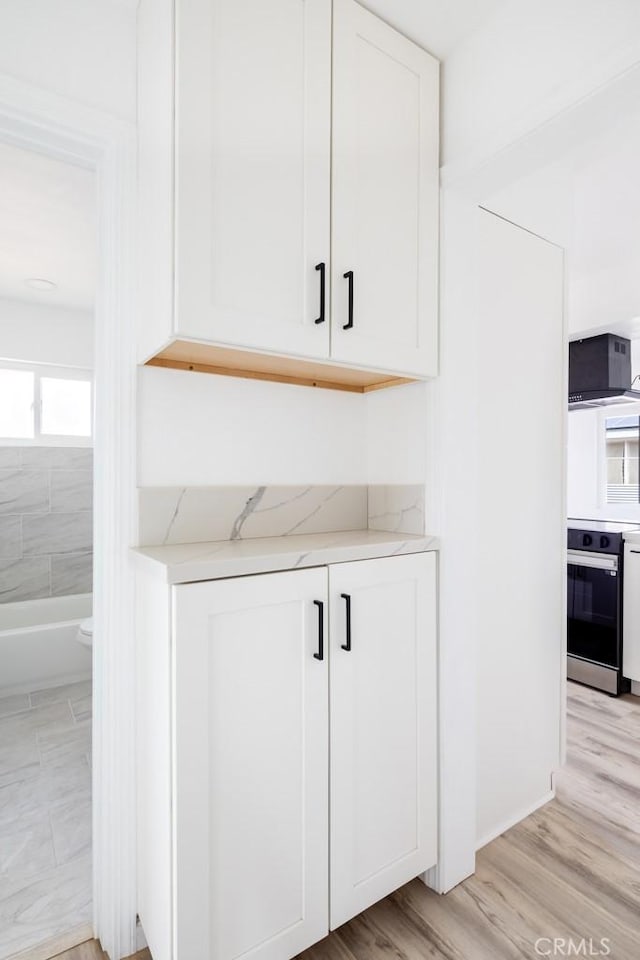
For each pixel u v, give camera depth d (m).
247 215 1.05
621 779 2.05
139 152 1.23
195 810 0.99
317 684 1.17
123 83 1.22
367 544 1.28
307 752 1.15
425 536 1.48
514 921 1.35
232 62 1.03
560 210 1.89
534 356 1.81
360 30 1.25
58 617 3.38
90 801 1.87
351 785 1.24
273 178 1.09
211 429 1.38
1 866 1.55
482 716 1.65
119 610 1.23
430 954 1.25
